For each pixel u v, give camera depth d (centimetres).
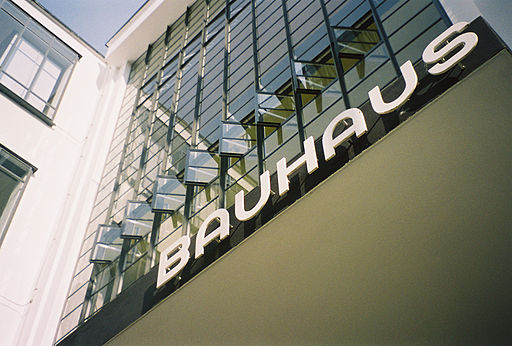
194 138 1869
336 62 1429
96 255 1802
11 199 1944
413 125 930
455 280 775
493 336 723
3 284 1777
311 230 975
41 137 2220
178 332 1077
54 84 2433
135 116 2519
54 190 2173
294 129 1462
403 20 1328
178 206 1698
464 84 901
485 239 764
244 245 1079
